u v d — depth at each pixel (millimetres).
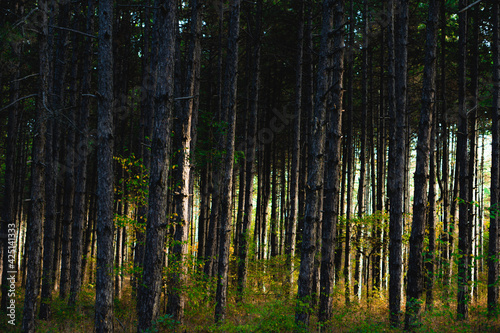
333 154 9461
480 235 19250
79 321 11328
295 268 14367
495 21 11406
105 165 7836
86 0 12734
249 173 14234
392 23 12070
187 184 10586
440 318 10383
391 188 11953
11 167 12992
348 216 15133
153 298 7262
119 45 17000
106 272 7742
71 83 13016
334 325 10070
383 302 15047
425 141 8602
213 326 9562
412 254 8664
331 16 8531
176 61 11789
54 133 12727
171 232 11305
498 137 11234
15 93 12945
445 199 14594
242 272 14047
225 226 10383
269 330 8773
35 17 9375
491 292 10820
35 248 8867
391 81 12203
